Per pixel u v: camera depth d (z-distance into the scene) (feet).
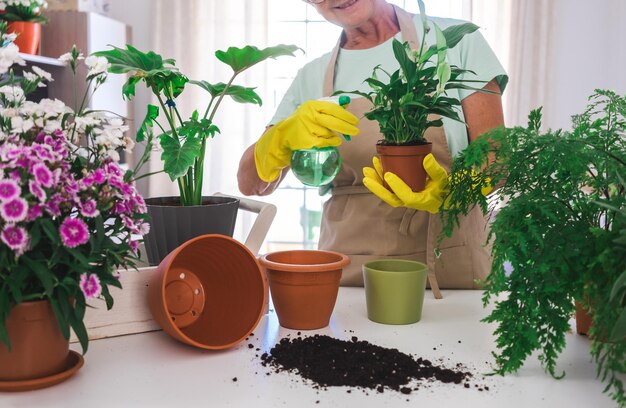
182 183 3.69
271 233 12.73
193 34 11.97
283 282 3.32
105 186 2.61
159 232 3.53
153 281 3.08
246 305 3.24
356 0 4.48
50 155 2.43
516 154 2.88
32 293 2.53
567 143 2.72
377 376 2.67
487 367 2.83
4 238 2.30
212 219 3.56
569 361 2.90
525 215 2.71
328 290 3.35
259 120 12.06
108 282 2.70
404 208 4.50
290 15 12.22
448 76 3.15
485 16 11.68
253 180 4.69
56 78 10.31
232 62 3.66
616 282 2.20
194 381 2.66
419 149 3.32
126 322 3.26
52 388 2.58
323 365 2.78
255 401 2.46
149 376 2.72
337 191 4.84
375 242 4.57
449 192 3.27
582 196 2.80
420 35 4.65
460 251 4.38
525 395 2.52
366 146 4.60
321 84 5.08
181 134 3.68
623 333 2.22
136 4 12.44
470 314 3.70
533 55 11.39
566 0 11.67
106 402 2.44
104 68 2.82
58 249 2.48
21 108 2.52
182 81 3.75
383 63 4.79
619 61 11.57
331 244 4.74
